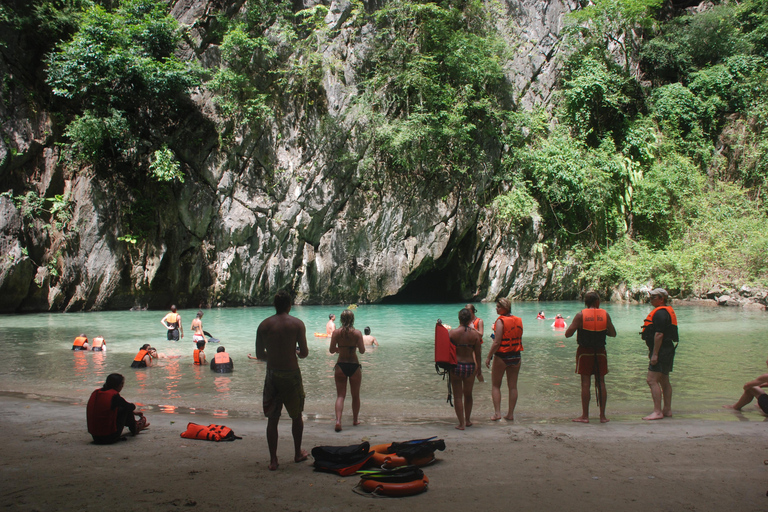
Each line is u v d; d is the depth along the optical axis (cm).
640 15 3059
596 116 2995
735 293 2416
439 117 2603
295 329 453
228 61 2508
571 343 1319
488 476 416
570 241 2884
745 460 455
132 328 1644
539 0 3020
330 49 2608
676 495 370
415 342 1379
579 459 461
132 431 545
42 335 1477
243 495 372
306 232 2611
